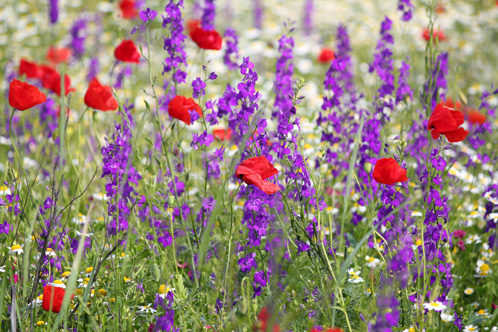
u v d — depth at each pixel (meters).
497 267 5.29
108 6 14.70
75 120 8.77
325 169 6.07
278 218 4.21
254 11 13.98
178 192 5.20
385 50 6.34
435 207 4.48
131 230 5.24
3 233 4.88
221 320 4.10
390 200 4.51
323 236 4.52
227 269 4.18
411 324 4.43
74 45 11.74
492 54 12.60
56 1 12.46
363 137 5.75
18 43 12.83
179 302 4.18
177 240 5.01
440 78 6.35
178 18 5.27
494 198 5.57
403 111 6.63
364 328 3.96
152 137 7.16
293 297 4.18
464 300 5.40
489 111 6.53
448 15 14.87
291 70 6.00
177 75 5.35
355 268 4.81
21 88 4.54
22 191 6.18
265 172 3.93
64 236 4.99
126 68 8.30
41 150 7.41
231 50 6.14
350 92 7.13
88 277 4.54
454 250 5.51
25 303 4.15
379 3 16.81
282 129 4.57
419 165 6.02
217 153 4.89
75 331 4.13
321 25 15.73
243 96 4.58
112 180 4.70
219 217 5.31
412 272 4.38
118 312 4.20
